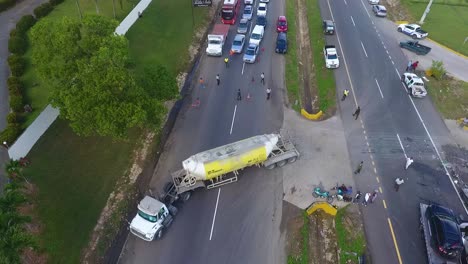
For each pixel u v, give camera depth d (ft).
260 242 89.51
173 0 201.57
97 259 85.40
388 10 213.87
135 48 156.87
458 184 104.73
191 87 144.05
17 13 168.35
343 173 107.96
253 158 99.76
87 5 178.91
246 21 183.01
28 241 67.36
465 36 184.24
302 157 113.09
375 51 170.19
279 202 99.30
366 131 123.85
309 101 143.74
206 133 121.90
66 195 96.63
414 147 117.39
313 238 92.17
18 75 126.82
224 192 101.91
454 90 145.38
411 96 140.36
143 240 90.12
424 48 167.02
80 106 88.74
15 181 85.05
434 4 217.15
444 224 84.43
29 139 105.09
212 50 161.07
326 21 184.03
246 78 150.30
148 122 103.50
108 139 114.32
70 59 100.01
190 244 89.04
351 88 144.66
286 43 166.09
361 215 95.96
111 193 99.71
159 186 103.50
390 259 85.97
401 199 100.17
